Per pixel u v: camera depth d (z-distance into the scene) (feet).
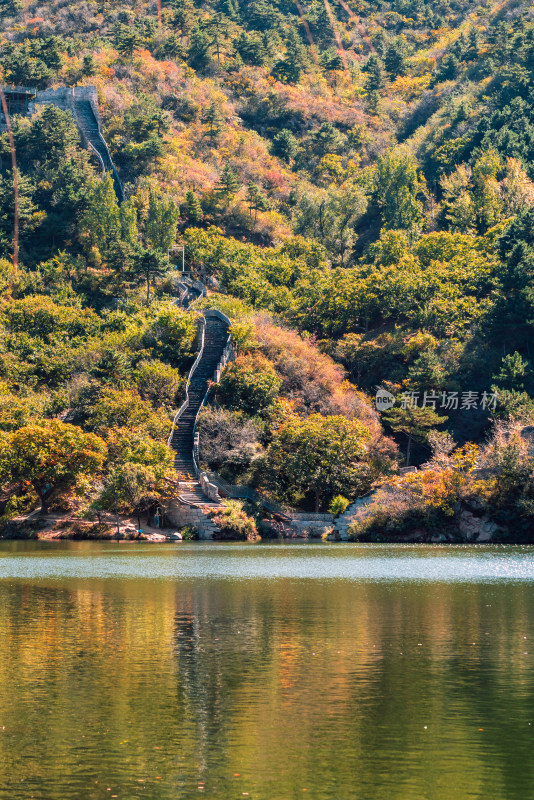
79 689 106.42
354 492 357.20
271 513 357.20
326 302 537.24
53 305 540.11
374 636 137.08
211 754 84.38
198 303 541.34
